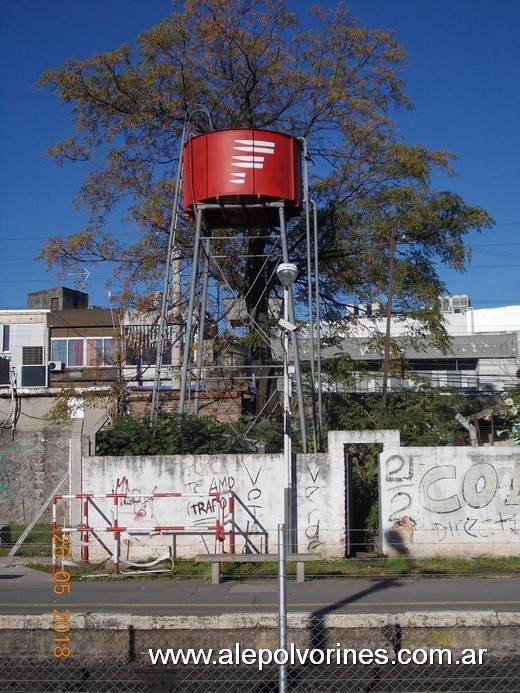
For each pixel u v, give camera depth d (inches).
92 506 605.0
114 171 972.6
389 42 964.6
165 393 905.5
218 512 602.5
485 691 301.7
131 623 327.9
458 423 782.5
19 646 330.0
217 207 735.7
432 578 517.3
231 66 957.8
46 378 1043.9
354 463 663.8
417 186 959.0
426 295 973.8
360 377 932.0
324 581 510.9
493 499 595.2
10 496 850.8
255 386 983.0
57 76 946.1
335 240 963.3
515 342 1465.3
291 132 989.8
